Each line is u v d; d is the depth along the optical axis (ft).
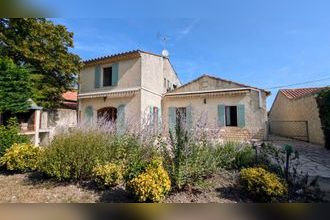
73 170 16.96
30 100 38.52
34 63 48.14
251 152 20.15
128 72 48.37
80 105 54.44
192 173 14.75
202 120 17.60
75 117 56.49
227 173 17.61
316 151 31.81
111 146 19.42
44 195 14.52
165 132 19.48
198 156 15.25
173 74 66.03
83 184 16.38
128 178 13.94
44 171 17.17
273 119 79.97
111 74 51.88
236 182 15.62
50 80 50.70
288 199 13.07
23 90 37.40
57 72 51.42
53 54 50.24
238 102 46.68
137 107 45.75
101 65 52.47
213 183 15.61
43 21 47.78
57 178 16.80
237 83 47.80
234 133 46.01
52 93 50.47
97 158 17.24
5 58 37.88
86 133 18.93
